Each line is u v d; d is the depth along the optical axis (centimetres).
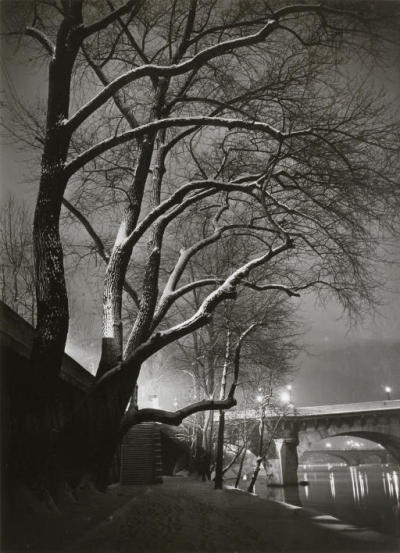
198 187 1146
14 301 2383
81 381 1504
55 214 913
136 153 1435
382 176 1138
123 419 1232
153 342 1054
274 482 6606
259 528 874
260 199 1154
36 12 1072
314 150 1159
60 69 938
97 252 1641
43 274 877
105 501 1184
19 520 696
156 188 1457
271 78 1186
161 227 1348
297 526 909
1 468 762
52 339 852
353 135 1109
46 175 916
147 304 1285
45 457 823
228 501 1475
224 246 2039
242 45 990
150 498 1486
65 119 937
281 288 1468
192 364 3262
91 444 972
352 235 1287
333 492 6556
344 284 1432
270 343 2816
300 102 1161
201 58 977
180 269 1383
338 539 749
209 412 3219
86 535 687
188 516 1041
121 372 1045
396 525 2920
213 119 1008
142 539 699
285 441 6762
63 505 898
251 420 3534
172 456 3991
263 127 1041
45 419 832
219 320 2667
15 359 935
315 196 1269
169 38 1370
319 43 1062
